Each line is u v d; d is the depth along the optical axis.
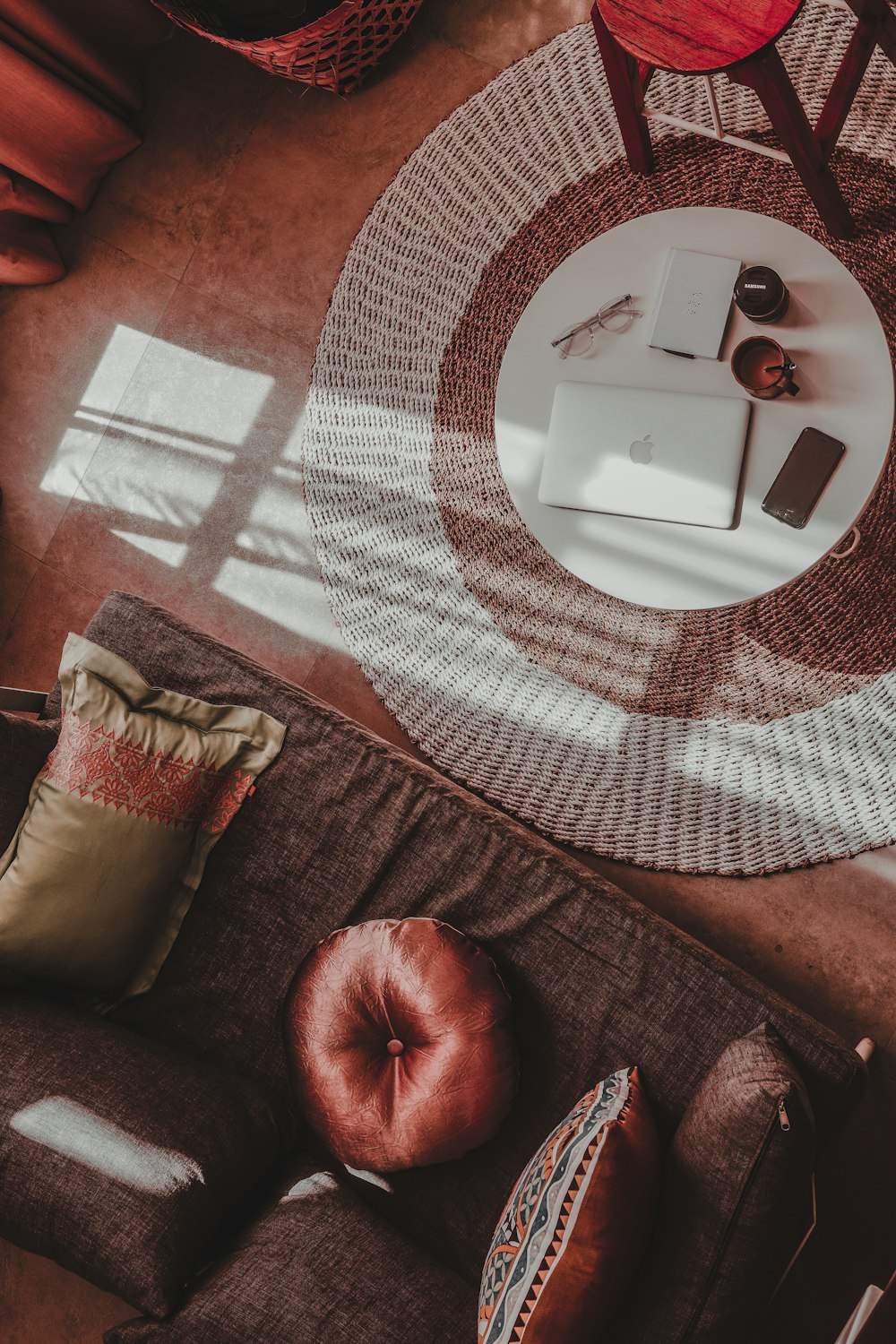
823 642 1.81
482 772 2.02
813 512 1.58
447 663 2.07
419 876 1.68
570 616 1.97
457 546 2.06
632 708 1.93
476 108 2.12
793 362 1.59
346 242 2.32
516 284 2.03
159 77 2.48
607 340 1.71
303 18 2.16
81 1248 1.50
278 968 1.75
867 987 1.82
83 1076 1.59
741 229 1.64
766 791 1.85
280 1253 1.50
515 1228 1.34
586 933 1.58
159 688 1.79
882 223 1.77
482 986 1.56
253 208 2.40
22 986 1.77
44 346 2.54
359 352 2.19
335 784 1.73
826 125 1.60
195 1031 1.77
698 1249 1.29
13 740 1.75
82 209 2.50
